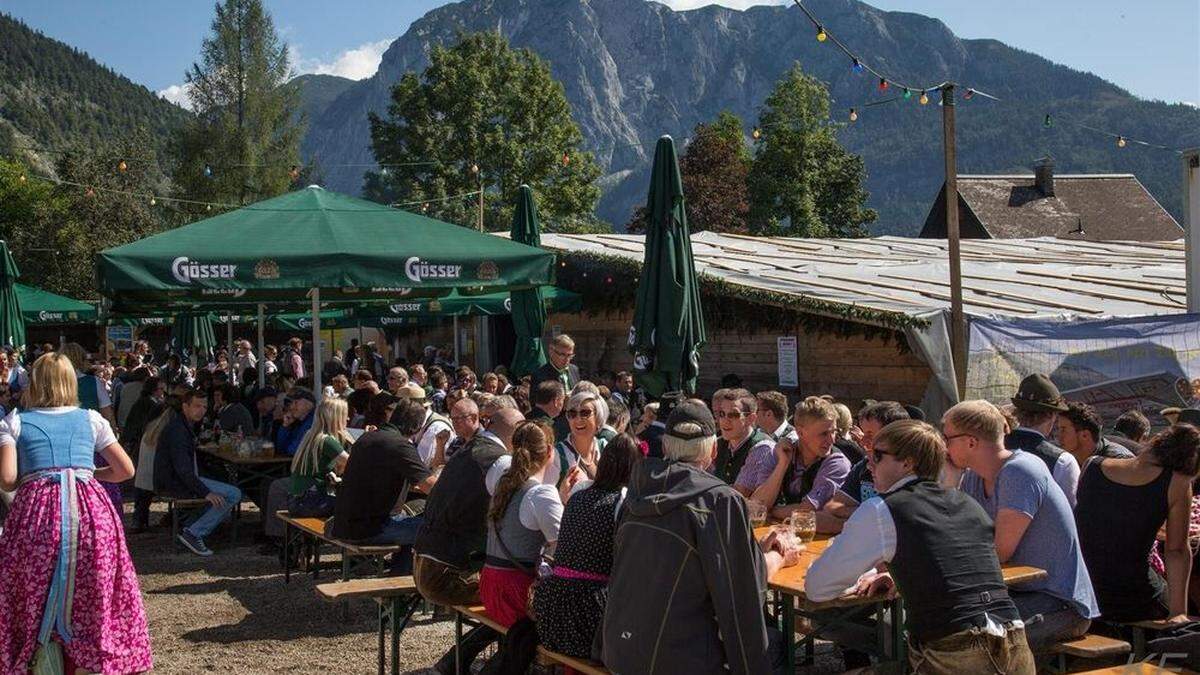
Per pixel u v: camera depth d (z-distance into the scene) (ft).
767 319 50.24
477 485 18.75
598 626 15.29
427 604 25.35
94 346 132.26
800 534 19.24
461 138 163.94
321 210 31.68
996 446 16.40
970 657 12.41
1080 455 20.11
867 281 50.60
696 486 12.98
